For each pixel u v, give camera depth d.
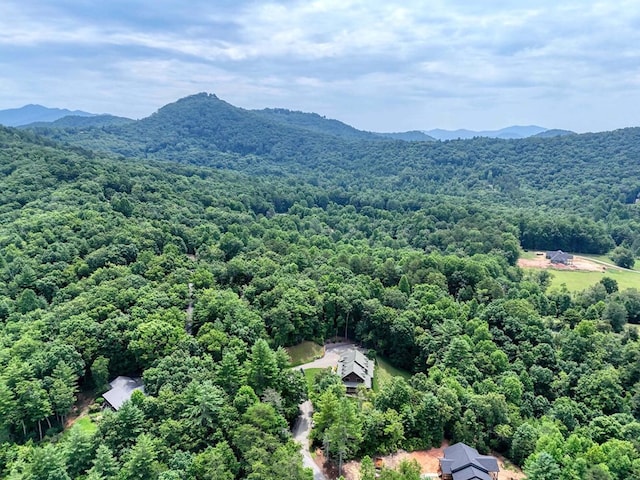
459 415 78.69
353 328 114.19
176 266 121.06
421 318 109.19
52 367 79.06
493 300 120.81
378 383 96.50
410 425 76.50
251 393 70.75
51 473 56.59
